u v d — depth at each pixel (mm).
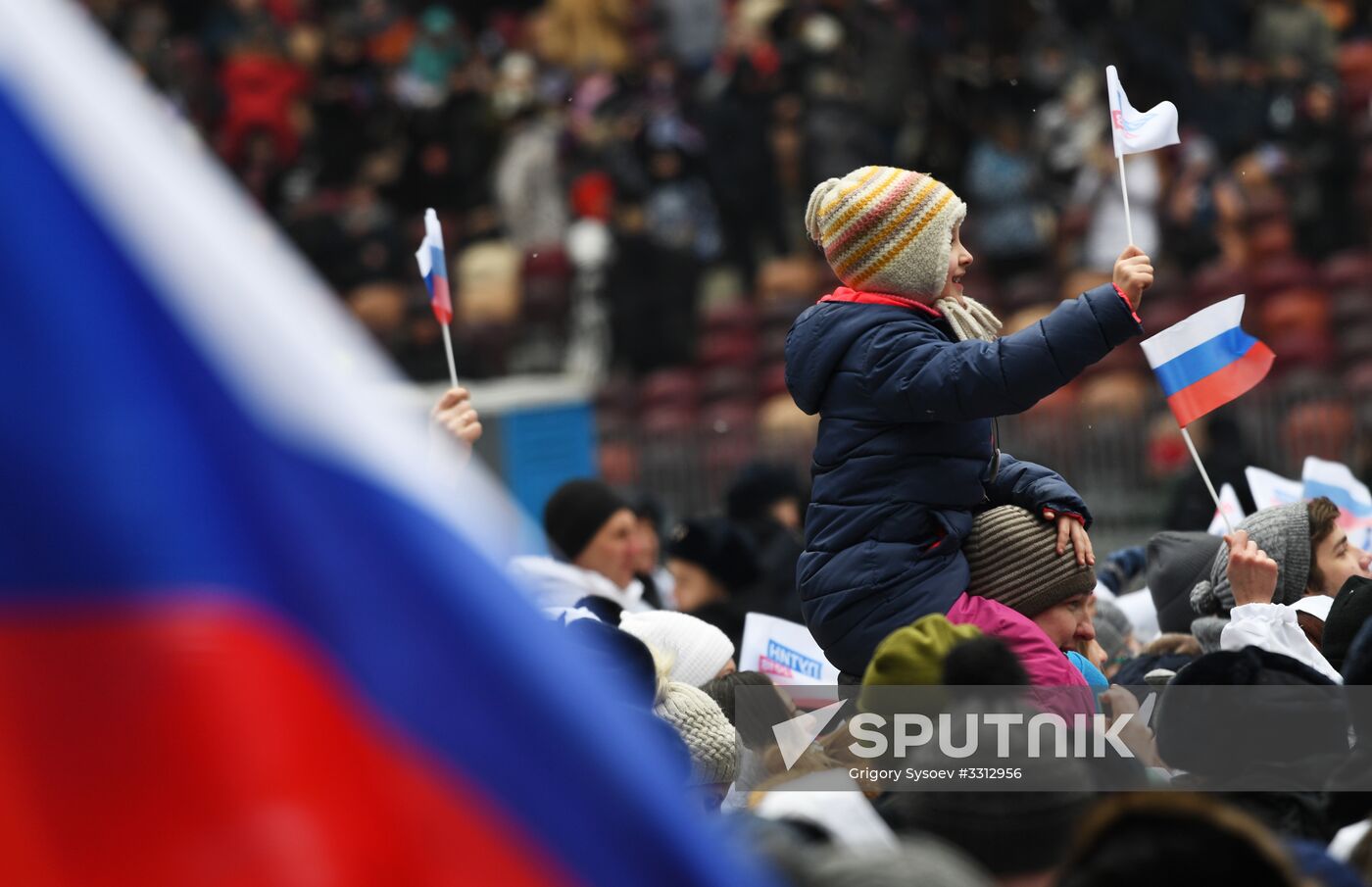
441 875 4711
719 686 12445
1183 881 6809
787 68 51500
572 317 49562
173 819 4574
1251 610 12305
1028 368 11500
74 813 4566
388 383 5316
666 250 49406
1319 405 37812
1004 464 12992
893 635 10477
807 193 50188
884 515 12227
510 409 36906
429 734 4742
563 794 4828
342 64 53906
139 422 4594
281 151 53031
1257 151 50625
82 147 4578
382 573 4746
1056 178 49406
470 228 50688
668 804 4918
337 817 4641
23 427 4562
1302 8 54500
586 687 4926
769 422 42531
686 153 51031
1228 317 13141
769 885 6859
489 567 4887
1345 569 14109
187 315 4621
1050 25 52469
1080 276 47719
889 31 49906
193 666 4578
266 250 4848
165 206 4617
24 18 4578
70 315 4570
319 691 4664
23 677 4559
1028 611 12461
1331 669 12195
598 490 20062
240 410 4648
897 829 9383
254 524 4645
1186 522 22859
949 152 49156
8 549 4559
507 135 51312
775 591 21719
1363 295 47406
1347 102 53938
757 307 50062
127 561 4574
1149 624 17641
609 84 54219
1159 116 12961
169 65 53031
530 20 60125
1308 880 7977
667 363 49219
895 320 12227
